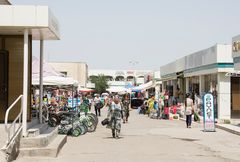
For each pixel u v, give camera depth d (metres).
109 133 19.92
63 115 19.27
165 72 51.88
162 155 12.45
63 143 14.57
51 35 14.49
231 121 26.75
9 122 14.62
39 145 11.89
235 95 29.91
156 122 28.39
